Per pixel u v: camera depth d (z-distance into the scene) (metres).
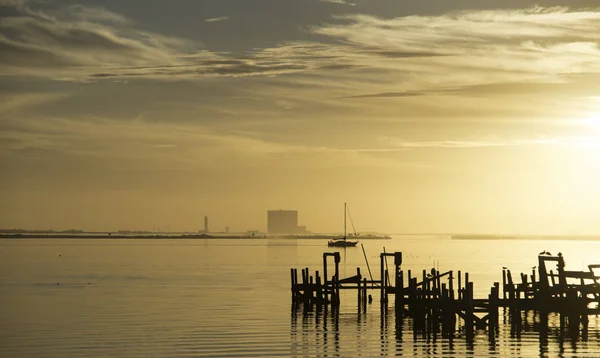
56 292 102.75
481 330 67.56
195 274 143.25
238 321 72.50
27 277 133.88
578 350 58.50
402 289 80.25
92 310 81.06
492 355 56.97
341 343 61.19
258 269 162.38
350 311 79.94
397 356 56.66
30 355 56.44
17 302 89.44
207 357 55.84
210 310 80.81
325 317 75.19
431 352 57.84
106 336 63.81
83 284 117.25
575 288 68.00
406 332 66.31
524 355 56.91
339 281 84.38
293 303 86.94
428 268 165.38
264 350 58.59
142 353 57.19
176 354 56.78
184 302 88.94
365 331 66.88
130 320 73.12
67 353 57.06
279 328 68.38
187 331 66.38
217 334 64.94
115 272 149.88
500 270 154.25
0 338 62.94
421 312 74.31
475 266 174.12
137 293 101.00
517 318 71.94
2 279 128.62
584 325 67.69
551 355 56.78
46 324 70.50
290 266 176.62
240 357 56.06
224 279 128.88
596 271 156.38
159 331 66.50
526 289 72.69
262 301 89.81
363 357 56.28
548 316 75.00
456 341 62.00
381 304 84.31
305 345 60.38
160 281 123.75
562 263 68.50
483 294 95.12
